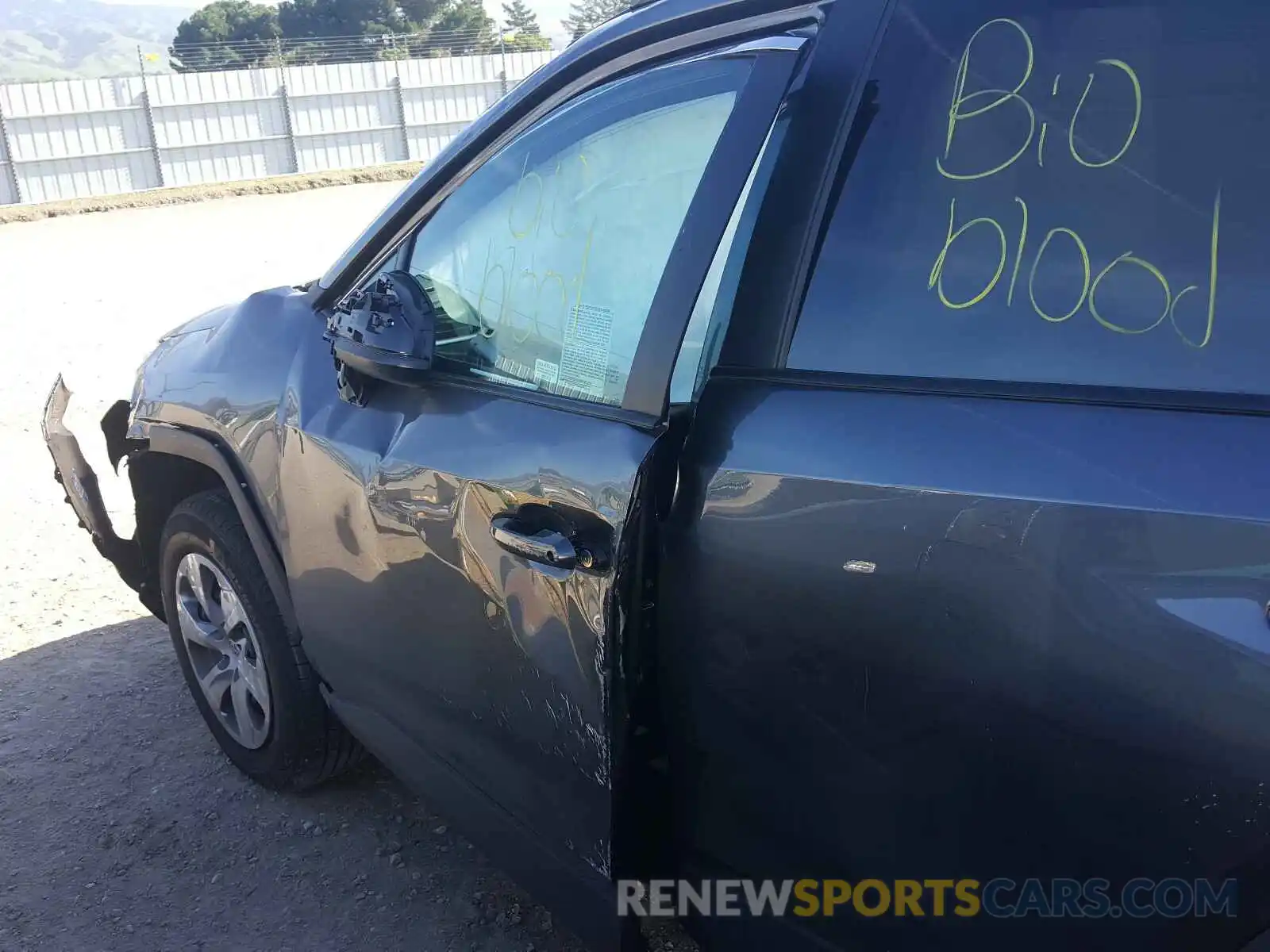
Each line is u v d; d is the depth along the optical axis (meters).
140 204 25.66
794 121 1.66
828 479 1.46
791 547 1.49
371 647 2.34
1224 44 1.34
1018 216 1.45
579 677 1.72
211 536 2.88
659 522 1.66
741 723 1.63
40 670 3.79
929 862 1.47
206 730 3.42
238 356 2.77
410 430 2.13
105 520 3.43
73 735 3.39
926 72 1.55
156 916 2.61
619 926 1.83
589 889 1.86
